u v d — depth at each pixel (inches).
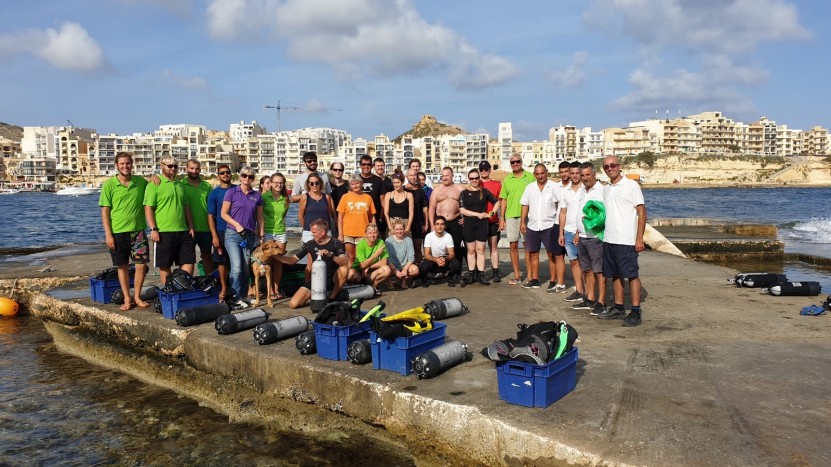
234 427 241.8
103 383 298.0
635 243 285.9
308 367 233.9
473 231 406.9
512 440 172.4
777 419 172.9
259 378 253.6
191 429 240.8
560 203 357.7
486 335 274.2
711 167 6245.1
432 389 205.2
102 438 233.0
